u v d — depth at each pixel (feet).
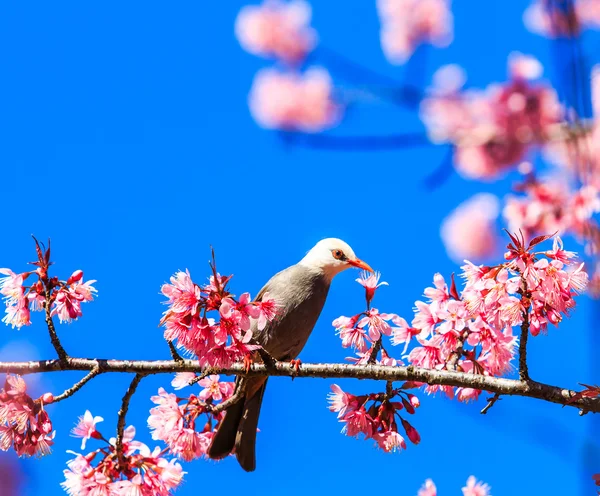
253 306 27.07
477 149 24.52
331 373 30.35
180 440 30.94
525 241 31.27
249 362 29.63
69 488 26.89
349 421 30.91
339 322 30.89
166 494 27.20
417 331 30.01
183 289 26.71
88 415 28.55
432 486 29.78
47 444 28.27
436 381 28.78
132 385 29.17
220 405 31.86
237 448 34.35
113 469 27.61
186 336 26.68
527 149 24.38
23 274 30.40
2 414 27.99
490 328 28.12
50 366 29.43
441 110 24.03
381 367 29.81
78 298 30.42
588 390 25.85
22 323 30.14
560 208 29.40
